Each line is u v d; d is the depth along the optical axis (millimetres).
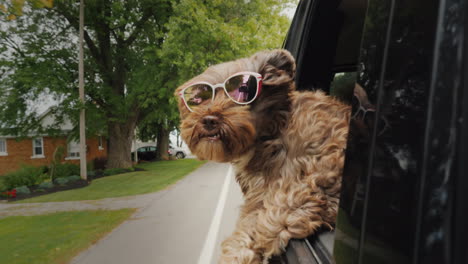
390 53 429
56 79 17531
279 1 18562
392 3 442
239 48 16203
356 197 500
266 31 17547
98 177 19531
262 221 1126
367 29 529
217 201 8781
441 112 319
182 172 18719
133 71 20094
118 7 18438
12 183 15602
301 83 1976
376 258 406
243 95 1311
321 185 1111
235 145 1319
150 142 49750
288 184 1189
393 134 396
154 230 6352
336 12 1863
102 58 20750
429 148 323
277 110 1336
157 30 19375
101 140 32188
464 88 307
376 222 413
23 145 26438
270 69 1341
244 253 1143
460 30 317
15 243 5910
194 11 16531
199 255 4812
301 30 1933
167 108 21641
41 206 10430
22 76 16891
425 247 309
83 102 17422
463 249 285
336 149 1158
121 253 5113
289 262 1013
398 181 372
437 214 305
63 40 19219
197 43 16578
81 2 16969
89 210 9023
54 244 5734
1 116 17516
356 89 552
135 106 22078
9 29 17109
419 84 354
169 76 18781
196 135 1383
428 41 347
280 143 1292
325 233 1003
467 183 293
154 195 10984
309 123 1247
